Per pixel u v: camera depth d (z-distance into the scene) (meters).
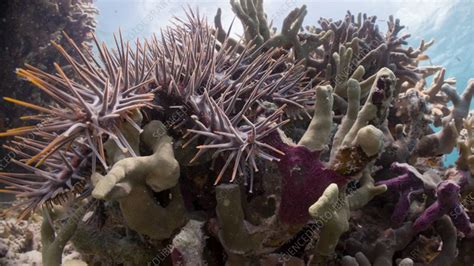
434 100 0.76
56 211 0.38
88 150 0.35
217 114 0.32
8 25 1.04
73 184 0.35
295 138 0.50
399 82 0.61
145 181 0.31
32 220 0.69
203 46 0.42
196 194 0.38
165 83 0.37
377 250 0.38
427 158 0.54
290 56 0.61
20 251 0.60
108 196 0.27
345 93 0.55
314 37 0.64
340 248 0.40
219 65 0.44
